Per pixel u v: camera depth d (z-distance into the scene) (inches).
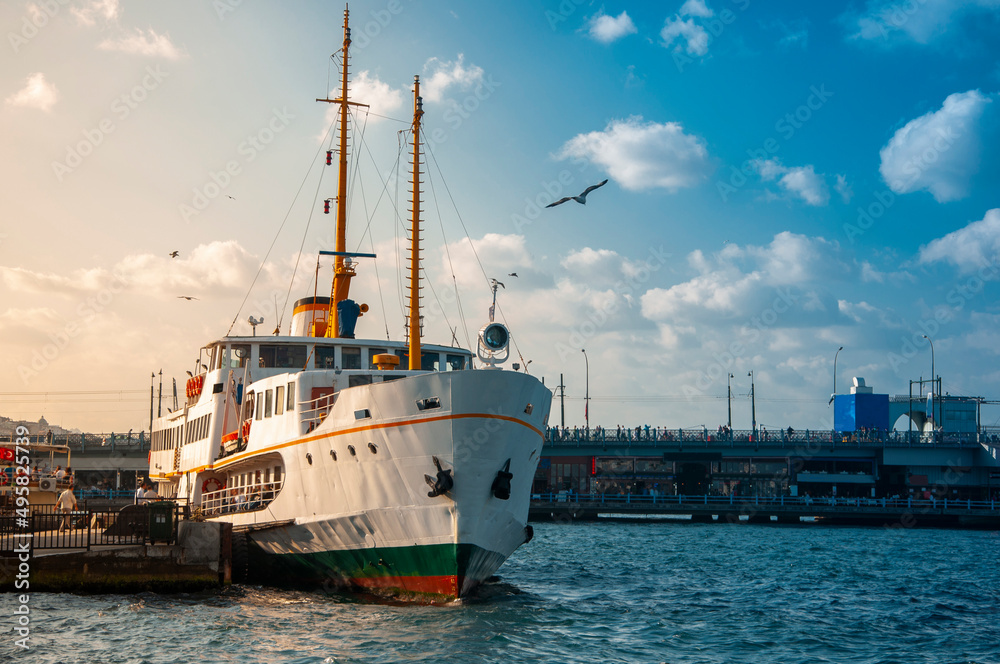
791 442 3649.1
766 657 936.3
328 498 1173.1
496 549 1119.6
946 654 962.1
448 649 906.1
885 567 1793.8
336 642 929.5
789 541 2470.5
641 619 1118.4
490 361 1151.6
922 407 4239.7
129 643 920.3
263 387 1326.3
